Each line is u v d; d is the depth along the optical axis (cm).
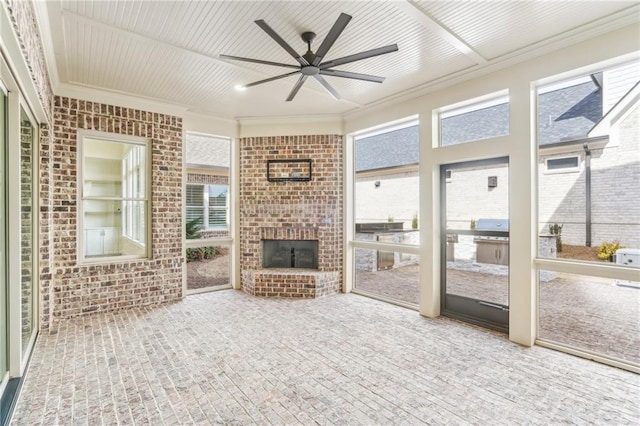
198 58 329
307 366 275
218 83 392
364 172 609
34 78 239
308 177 523
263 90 415
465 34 289
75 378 254
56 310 383
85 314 399
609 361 277
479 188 380
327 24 272
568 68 293
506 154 339
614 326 337
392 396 231
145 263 442
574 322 351
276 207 528
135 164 446
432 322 387
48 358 287
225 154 797
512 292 330
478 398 229
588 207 318
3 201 242
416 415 210
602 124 313
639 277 266
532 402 224
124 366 274
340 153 528
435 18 265
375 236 600
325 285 500
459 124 403
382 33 287
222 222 810
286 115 519
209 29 278
